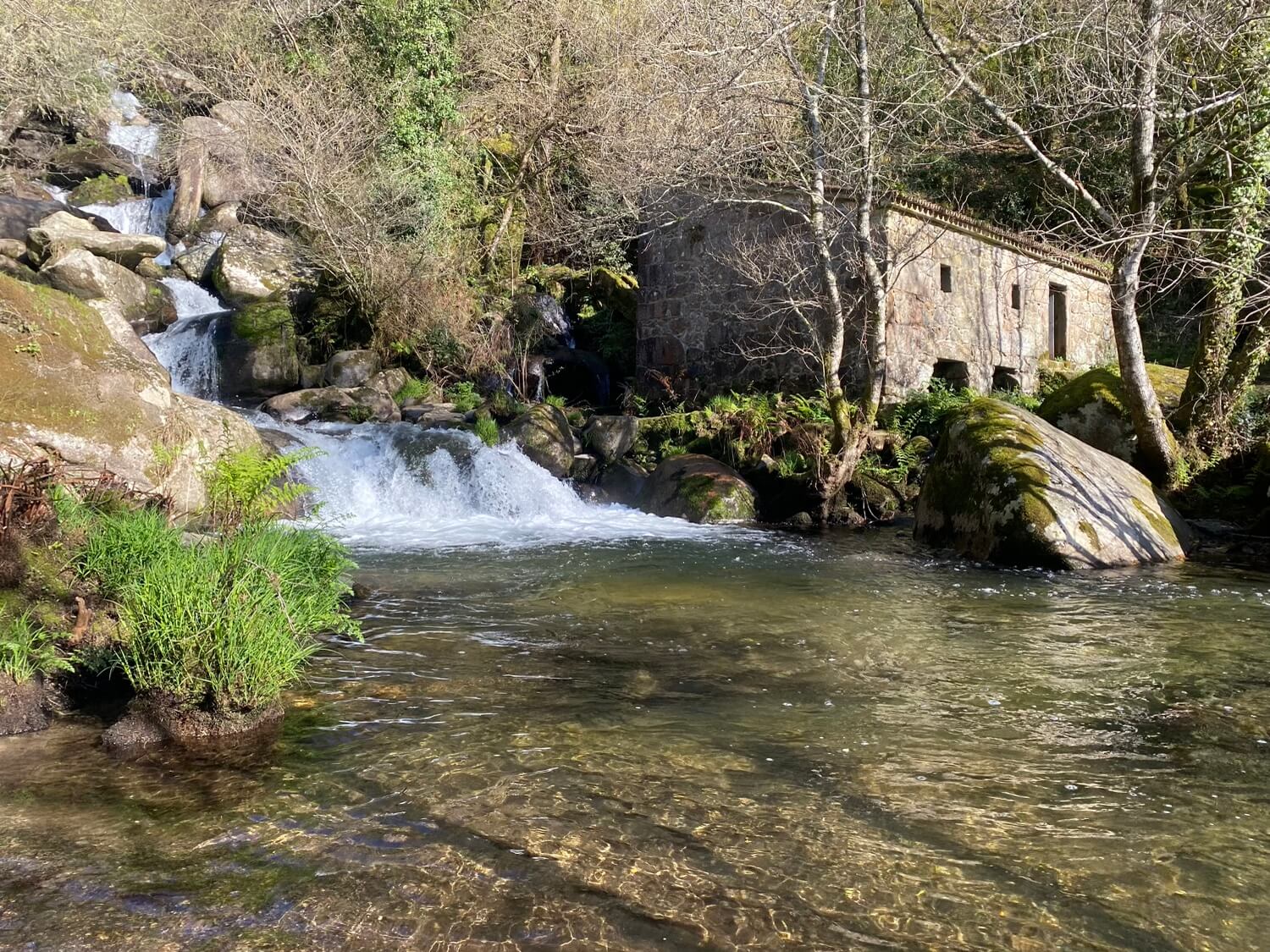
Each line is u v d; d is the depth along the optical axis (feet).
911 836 10.94
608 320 73.67
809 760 13.37
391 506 43.86
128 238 64.64
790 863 10.21
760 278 54.34
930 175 74.18
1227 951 8.68
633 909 9.21
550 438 50.98
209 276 65.72
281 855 10.23
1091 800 12.10
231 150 72.02
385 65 70.79
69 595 16.52
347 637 20.30
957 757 13.58
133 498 20.93
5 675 14.53
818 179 44.93
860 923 9.05
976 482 34.60
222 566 15.30
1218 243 42.73
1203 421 43.19
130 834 10.69
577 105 78.13
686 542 38.01
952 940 8.78
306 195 63.41
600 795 11.96
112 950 8.35
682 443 52.95
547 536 39.14
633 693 16.58
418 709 15.42
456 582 27.66
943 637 21.33
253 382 56.44
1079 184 36.88
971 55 40.88
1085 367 67.26
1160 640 21.16
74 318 30.01
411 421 55.11
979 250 58.54
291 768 12.79
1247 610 24.54
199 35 75.66
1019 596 26.48
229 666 14.02
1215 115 37.65
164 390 31.65
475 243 74.08
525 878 9.80
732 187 51.13
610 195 72.13
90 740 13.91
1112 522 33.01
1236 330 43.52
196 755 13.29
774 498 47.52
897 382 52.65
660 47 49.24
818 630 21.93
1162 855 10.57
